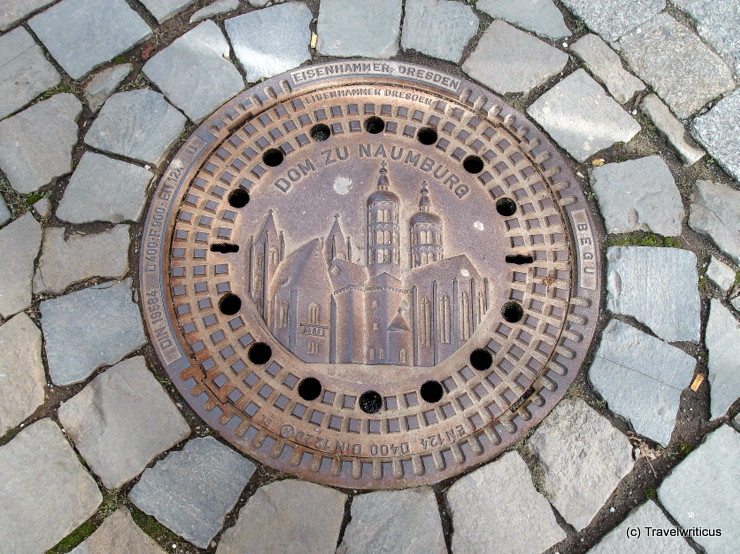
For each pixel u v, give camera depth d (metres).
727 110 1.17
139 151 1.10
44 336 1.01
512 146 1.12
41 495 0.96
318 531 0.96
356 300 1.01
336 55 1.16
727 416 1.04
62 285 1.03
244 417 0.98
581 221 1.09
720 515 1.00
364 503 0.97
